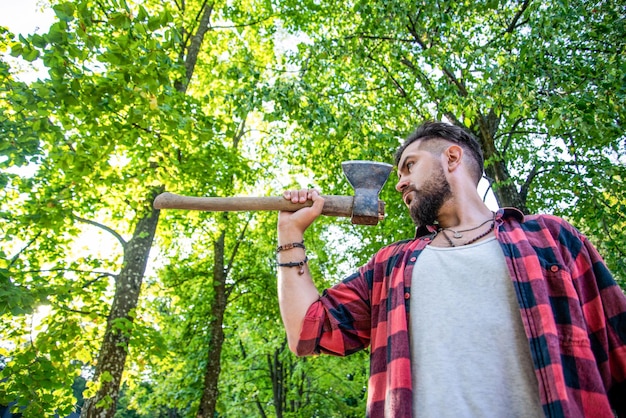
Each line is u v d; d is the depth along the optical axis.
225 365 15.95
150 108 5.80
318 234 14.83
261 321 14.55
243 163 10.91
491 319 1.37
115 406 7.67
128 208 9.45
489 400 1.25
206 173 9.20
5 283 5.51
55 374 6.23
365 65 8.80
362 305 1.75
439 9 7.18
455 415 1.25
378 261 1.81
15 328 7.44
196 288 13.88
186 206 2.01
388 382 1.41
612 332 1.40
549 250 1.48
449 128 1.88
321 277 14.94
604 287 1.46
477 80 7.69
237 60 11.10
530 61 6.29
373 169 1.98
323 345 1.70
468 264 1.50
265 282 14.30
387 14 7.28
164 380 14.09
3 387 6.08
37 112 5.72
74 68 5.32
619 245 8.32
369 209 1.90
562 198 10.30
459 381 1.30
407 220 10.82
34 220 6.77
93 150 6.27
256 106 6.70
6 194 7.98
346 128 7.38
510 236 1.54
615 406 1.37
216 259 13.85
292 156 13.16
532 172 9.53
